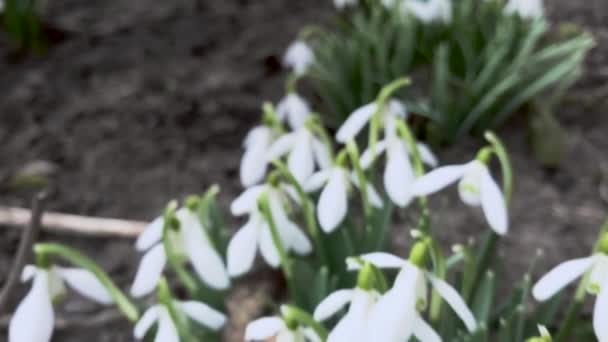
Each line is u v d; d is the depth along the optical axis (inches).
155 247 22.3
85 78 36.5
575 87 34.5
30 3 36.6
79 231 29.1
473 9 33.4
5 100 35.0
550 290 19.8
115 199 31.0
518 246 28.7
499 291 27.2
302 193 22.9
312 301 24.0
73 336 27.1
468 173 21.5
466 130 31.6
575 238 29.0
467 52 32.1
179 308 21.9
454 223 29.3
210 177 31.6
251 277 27.7
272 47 38.0
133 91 35.4
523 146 31.9
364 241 24.6
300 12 41.4
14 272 23.4
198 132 33.2
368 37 32.3
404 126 22.5
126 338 27.0
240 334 26.5
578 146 32.0
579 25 39.5
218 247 25.1
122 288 28.2
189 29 40.0
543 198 30.3
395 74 31.6
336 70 31.9
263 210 22.0
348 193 23.0
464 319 19.8
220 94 35.1
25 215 29.5
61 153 32.5
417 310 19.5
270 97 34.7
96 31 39.8
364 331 19.4
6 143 32.9
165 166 32.0
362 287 19.6
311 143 23.9
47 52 38.2
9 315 27.5
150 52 38.2
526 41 31.3
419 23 32.9
